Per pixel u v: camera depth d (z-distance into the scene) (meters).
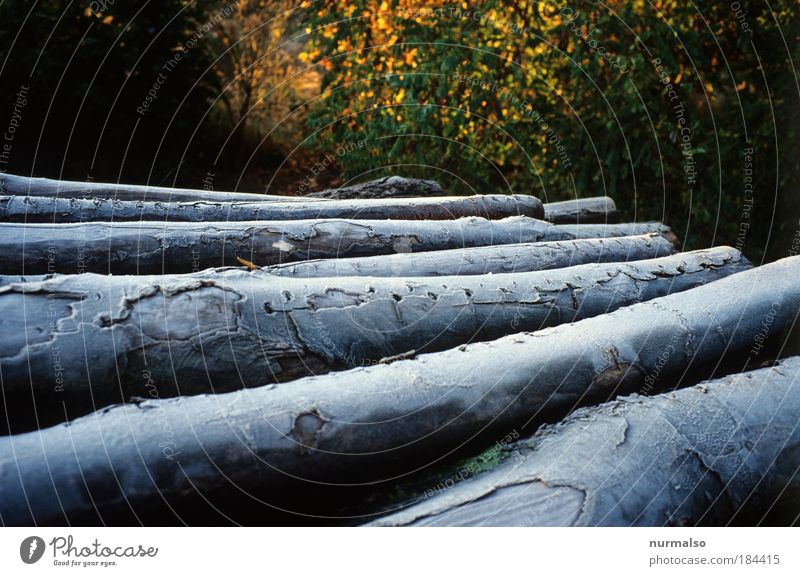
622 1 4.77
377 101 5.29
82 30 4.75
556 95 5.00
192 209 2.67
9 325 1.47
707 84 4.82
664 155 4.87
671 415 1.54
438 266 2.35
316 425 1.37
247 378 1.60
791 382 1.75
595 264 2.40
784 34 4.64
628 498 1.32
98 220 2.52
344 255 2.44
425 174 5.37
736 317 2.04
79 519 1.21
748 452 1.52
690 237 4.96
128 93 4.98
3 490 1.17
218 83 5.55
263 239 2.32
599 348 1.75
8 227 2.04
